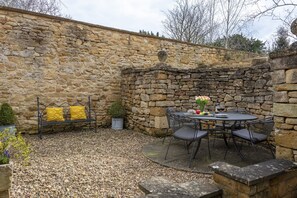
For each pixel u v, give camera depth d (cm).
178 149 369
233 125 358
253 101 396
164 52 516
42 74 496
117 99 605
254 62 521
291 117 190
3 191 161
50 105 507
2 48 451
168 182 185
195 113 365
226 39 1164
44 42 496
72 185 223
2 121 403
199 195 159
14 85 465
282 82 196
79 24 539
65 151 356
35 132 489
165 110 468
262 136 300
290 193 191
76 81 541
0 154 173
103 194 207
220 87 455
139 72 513
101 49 574
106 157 326
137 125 526
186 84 494
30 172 249
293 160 191
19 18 467
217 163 192
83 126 558
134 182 238
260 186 163
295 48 182
